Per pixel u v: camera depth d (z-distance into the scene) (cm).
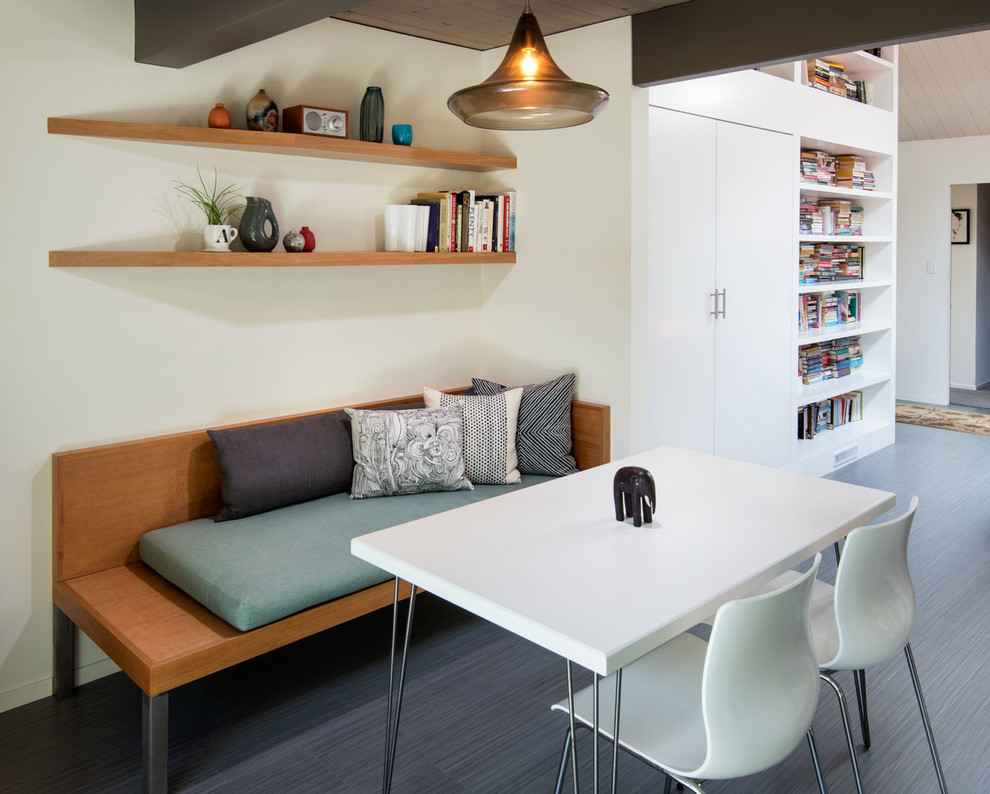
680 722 179
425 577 190
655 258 387
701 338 423
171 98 297
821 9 294
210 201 312
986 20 258
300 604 251
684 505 236
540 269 395
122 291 292
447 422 341
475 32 369
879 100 584
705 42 325
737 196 438
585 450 378
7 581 274
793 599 163
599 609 168
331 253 327
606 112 360
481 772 238
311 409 354
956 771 233
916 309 771
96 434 291
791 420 503
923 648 307
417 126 381
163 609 258
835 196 572
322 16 228
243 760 244
